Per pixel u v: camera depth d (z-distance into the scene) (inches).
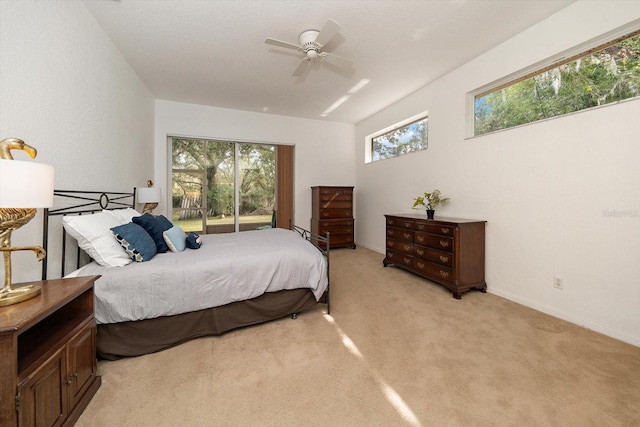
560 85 92.6
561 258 88.8
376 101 173.8
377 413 50.4
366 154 216.4
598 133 79.3
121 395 55.0
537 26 94.3
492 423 47.9
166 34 100.3
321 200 202.8
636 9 71.7
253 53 114.0
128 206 122.3
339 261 169.6
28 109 61.7
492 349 71.0
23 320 36.2
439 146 140.3
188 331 74.9
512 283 104.5
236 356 68.8
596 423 47.6
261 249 89.3
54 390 43.2
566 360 65.7
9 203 37.8
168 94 161.5
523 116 104.2
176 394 55.4
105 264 70.0
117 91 110.2
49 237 69.8
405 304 101.6
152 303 68.6
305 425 47.8
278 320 88.8
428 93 147.0
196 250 90.0
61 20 73.5
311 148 216.5
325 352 70.4
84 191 83.6
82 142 84.1
